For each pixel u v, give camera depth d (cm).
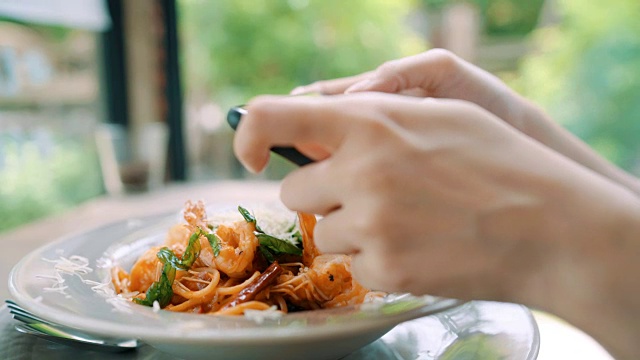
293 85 186
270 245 36
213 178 149
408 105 26
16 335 34
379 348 33
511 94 45
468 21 178
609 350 27
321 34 188
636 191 46
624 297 25
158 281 34
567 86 160
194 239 36
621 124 152
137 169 98
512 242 25
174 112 122
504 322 34
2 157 96
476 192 25
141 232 45
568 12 165
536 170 25
